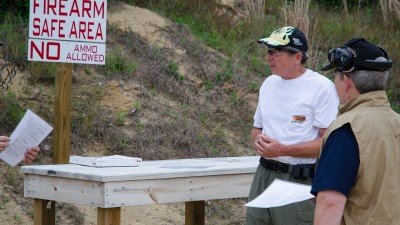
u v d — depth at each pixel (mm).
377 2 13898
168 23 10398
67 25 6508
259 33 11164
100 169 5367
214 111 9328
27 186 5422
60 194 5199
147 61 9523
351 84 3695
